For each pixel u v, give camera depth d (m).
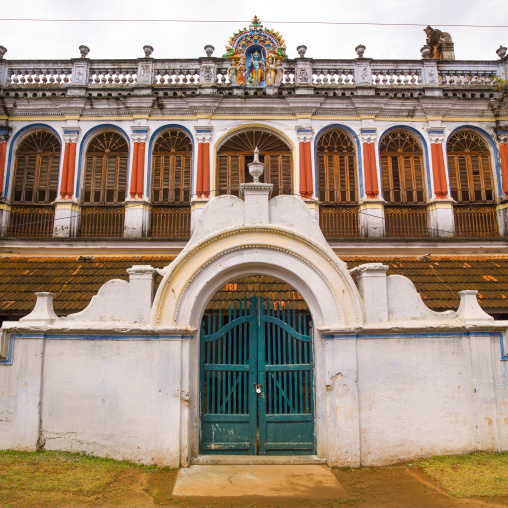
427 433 6.75
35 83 13.79
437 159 13.38
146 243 12.55
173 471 6.36
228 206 7.27
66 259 12.59
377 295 7.05
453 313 7.21
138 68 13.66
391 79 14.05
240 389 7.23
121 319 6.98
